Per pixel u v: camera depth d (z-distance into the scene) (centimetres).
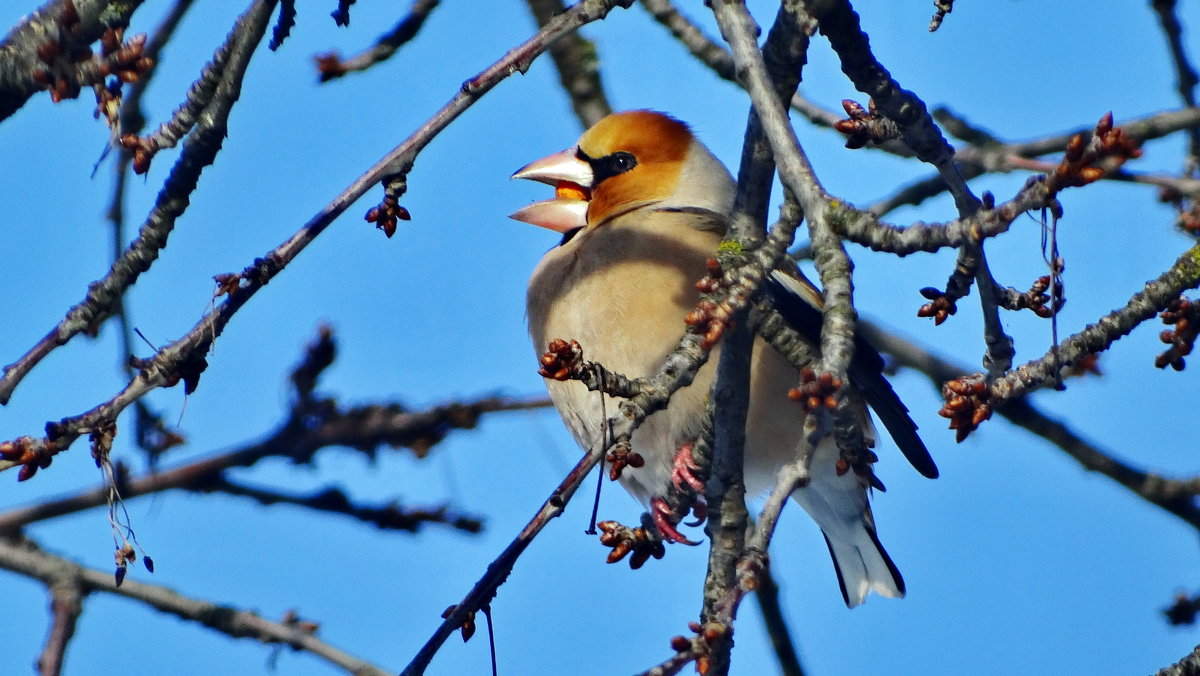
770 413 966
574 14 612
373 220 609
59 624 895
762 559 489
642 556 685
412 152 604
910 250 529
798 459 505
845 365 506
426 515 986
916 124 582
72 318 616
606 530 683
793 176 556
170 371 601
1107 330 601
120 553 605
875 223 534
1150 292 600
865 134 625
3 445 589
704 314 593
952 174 582
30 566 909
